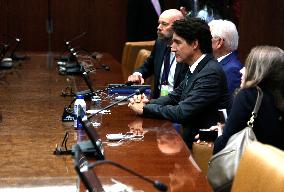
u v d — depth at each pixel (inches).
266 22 792.3
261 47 264.2
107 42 852.0
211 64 338.6
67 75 506.9
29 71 532.4
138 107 335.0
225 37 387.9
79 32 845.8
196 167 234.2
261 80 256.8
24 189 206.7
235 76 385.1
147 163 239.5
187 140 338.0
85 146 252.7
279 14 789.9
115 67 565.3
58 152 253.9
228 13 600.7
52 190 206.1
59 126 307.4
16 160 243.1
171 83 438.3
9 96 397.7
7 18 829.8
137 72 481.7
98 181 205.8
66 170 229.9
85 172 173.0
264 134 256.4
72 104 360.2
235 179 207.8
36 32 836.0
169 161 243.0
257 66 258.4
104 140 277.7
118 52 852.6
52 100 384.8
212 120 336.5
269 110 256.4
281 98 256.7
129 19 761.0
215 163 245.0
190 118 331.9
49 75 506.0
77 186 209.5
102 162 164.1
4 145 267.1
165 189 165.3
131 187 207.8
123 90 403.5
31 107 359.3
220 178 243.1
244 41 796.0
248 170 200.4
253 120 256.2
